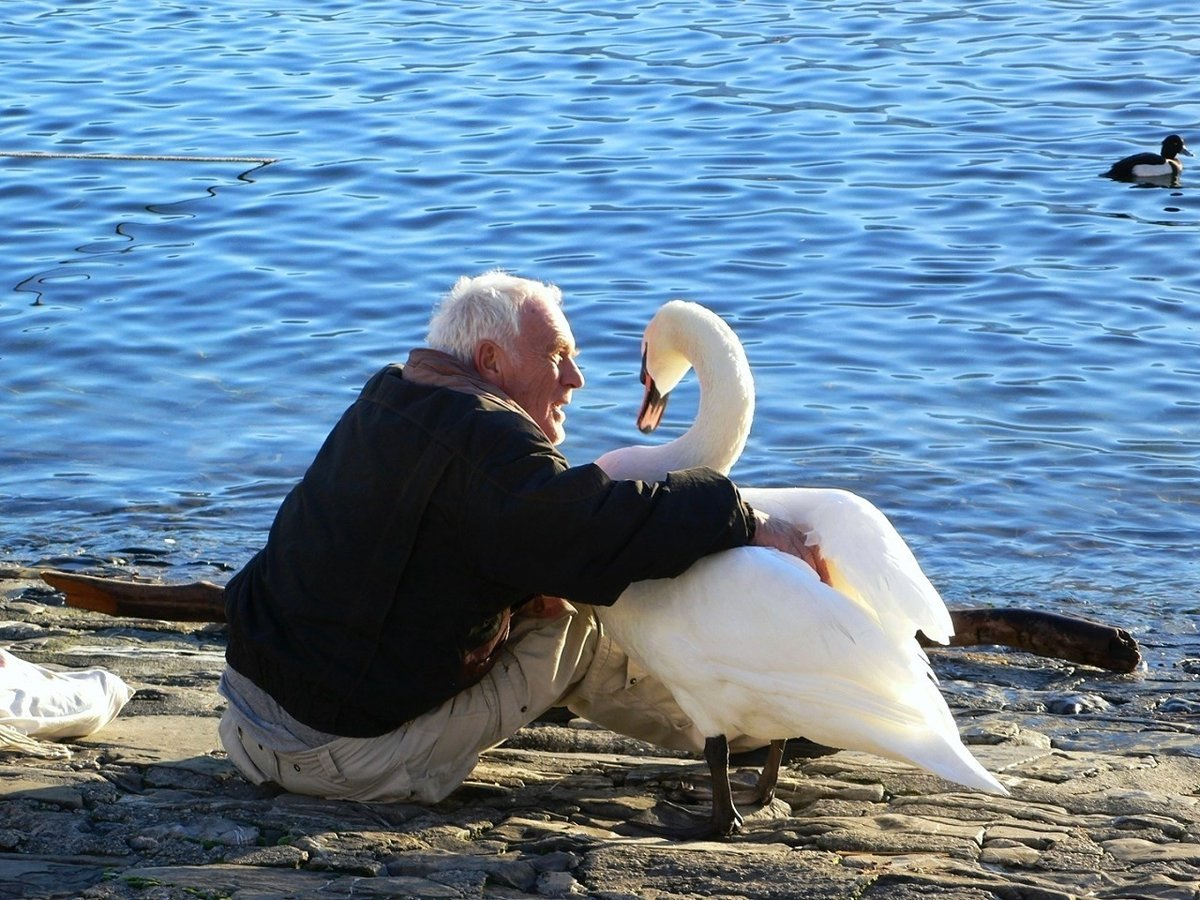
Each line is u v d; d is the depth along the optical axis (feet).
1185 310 57.06
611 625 21.75
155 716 24.98
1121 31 102.89
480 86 89.76
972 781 19.61
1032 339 54.34
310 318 56.18
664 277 60.18
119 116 83.41
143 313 56.54
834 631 20.17
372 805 21.31
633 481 20.03
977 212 68.18
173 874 18.47
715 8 111.14
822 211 67.92
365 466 20.51
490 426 20.06
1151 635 34.19
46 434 46.85
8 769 21.77
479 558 20.17
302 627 20.83
